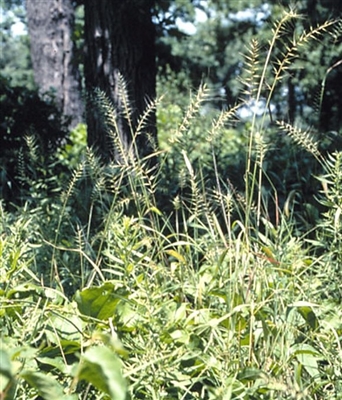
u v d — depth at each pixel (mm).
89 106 9133
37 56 23641
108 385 2254
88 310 3404
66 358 3264
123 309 3480
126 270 3490
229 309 3340
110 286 3381
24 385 3076
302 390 2869
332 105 9719
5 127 10102
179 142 4445
